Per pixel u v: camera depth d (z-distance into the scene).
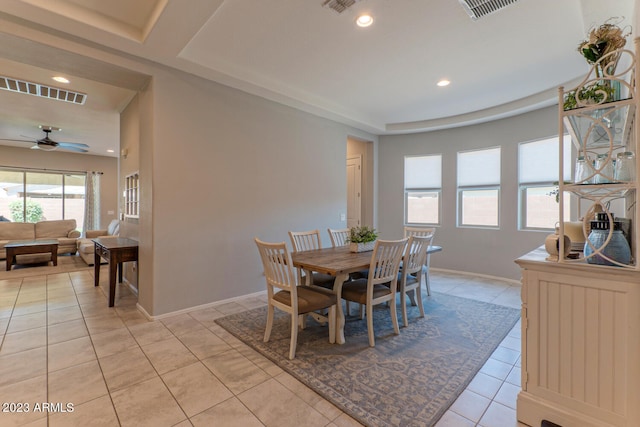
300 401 1.85
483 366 2.28
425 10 2.35
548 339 1.64
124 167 4.52
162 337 2.72
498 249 4.86
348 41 2.79
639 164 1.40
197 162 3.38
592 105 1.55
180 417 1.71
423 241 3.13
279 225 4.18
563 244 1.63
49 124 5.40
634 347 1.41
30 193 7.54
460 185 5.31
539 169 4.42
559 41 2.78
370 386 2.00
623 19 2.22
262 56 3.08
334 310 2.61
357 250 3.22
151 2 2.27
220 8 2.31
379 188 6.03
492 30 2.61
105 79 3.08
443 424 1.67
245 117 3.79
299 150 4.41
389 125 5.58
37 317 3.19
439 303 3.70
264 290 4.03
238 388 1.98
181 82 3.22
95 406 1.80
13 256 5.46
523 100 4.25
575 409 1.56
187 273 3.32
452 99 4.28
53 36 2.42
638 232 1.39
